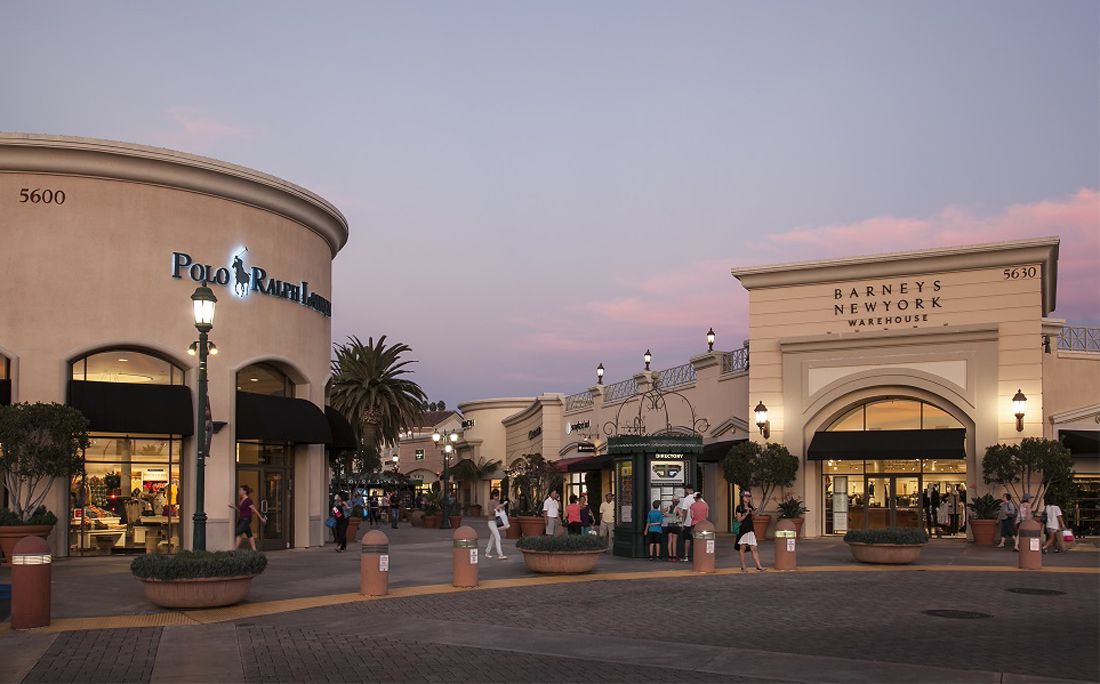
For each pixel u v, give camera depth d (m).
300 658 12.09
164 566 16.12
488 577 21.53
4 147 25.33
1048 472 30.22
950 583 20.30
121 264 26.41
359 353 53.09
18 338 25.27
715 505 38.84
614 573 22.36
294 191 30.19
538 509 41.09
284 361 29.91
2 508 24.50
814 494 34.84
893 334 33.66
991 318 32.50
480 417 78.00
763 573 22.42
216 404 27.61
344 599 17.64
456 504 50.31
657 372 43.75
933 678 10.92
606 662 11.84
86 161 25.98
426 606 16.80
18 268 25.45
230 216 28.53
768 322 35.94
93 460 26.25
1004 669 11.44
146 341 26.52
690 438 26.58
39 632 14.14
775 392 35.56
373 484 64.50
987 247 32.38
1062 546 28.62
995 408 32.16
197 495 17.80
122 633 14.02
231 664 11.71
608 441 27.34
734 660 11.94
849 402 34.66
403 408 53.12
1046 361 33.03
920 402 33.94
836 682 10.76
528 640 13.38
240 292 28.52
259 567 17.02
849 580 20.91
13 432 22.97
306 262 31.48
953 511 32.84
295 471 31.19
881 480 34.16
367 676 11.02
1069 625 14.77
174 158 26.95
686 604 17.09
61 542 25.28
